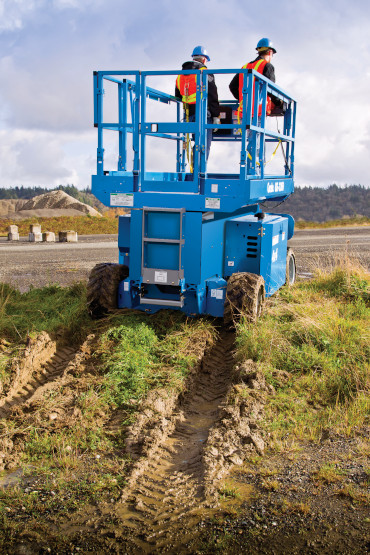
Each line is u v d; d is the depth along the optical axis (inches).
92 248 751.1
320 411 208.2
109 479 164.9
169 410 210.8
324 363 244.5
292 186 390.3
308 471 167.8
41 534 141.6
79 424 195.5
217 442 182.7
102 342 264.8
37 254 673.6
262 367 238.2
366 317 313.7
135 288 301.6
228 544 136.5
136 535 140.6
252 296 282.5
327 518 145.5
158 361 250.1
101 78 283.3
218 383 243.9
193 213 276.8
